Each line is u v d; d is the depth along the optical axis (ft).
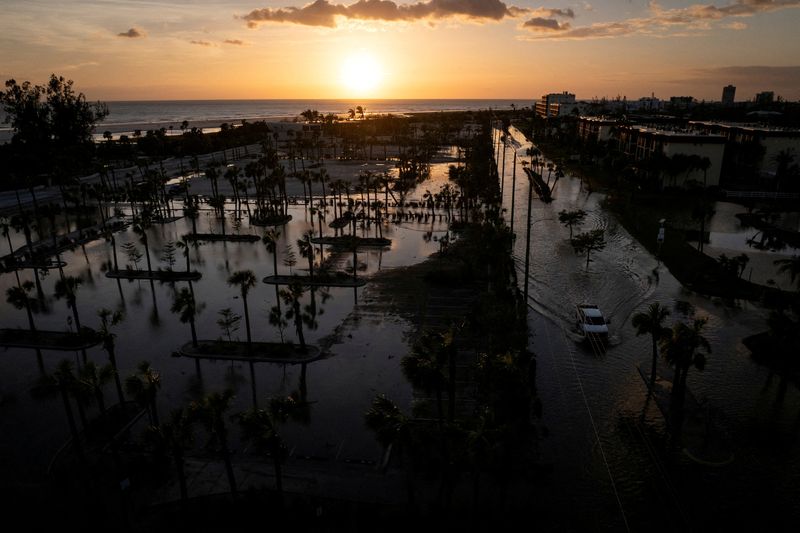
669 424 118.21
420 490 97.30
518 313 150.20
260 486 98.32
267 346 154.20
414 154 556.51
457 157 640.58
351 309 183.42
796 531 90.58
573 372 140.97
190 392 131.75
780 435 114.93
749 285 196.65
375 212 337.52
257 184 341.21
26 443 112.68
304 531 87.61
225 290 205.05
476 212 314.76
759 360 146.00
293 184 464.65
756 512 94.58
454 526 88.48
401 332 164.25
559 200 374.63
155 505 93.81
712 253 247.29
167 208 347.77
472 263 221.25
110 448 109.70
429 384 89.15
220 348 153.17
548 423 119.24
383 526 88.43
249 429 86.43
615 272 219.41
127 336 164.55
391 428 82.64
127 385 100.42
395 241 275.18
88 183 454.40
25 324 173.37
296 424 118.01
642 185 397.19
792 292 188.24
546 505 94.58
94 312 184.34
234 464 104.99
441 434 91.71
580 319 163.73
